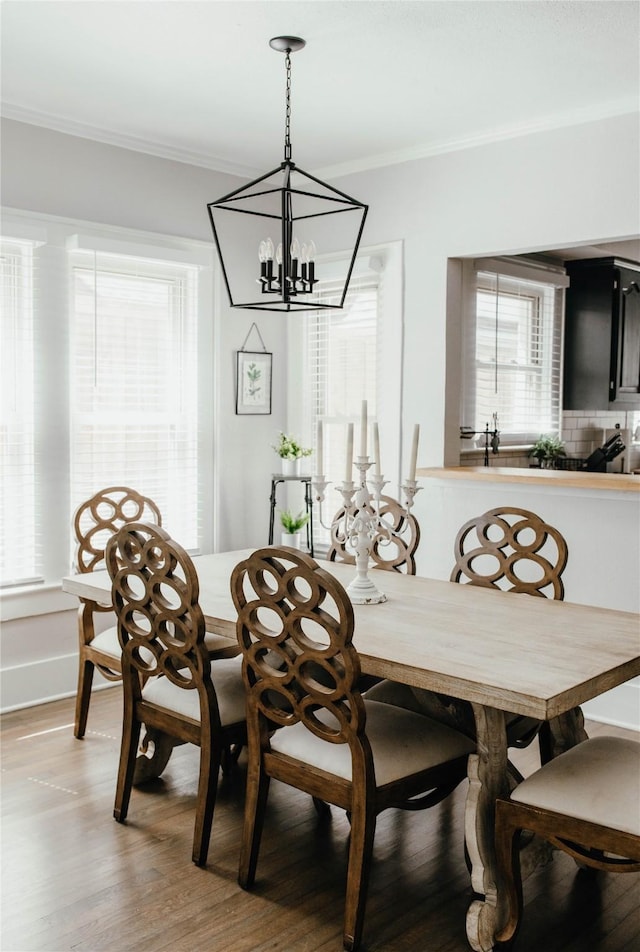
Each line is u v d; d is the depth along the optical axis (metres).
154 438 4.51
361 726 2.13
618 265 5.58
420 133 4.11
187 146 4.36
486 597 2.91
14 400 3.91
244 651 2.39
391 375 4.58
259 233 4.93
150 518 4.51
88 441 4.23
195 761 3.38
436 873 2.55
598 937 2.25
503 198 4.05
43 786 3.10
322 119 3.93
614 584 3.68
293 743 2.35
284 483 5.21
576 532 3.79
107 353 4.27
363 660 2.23
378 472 2.85
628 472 6.50
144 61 3.28
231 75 3.41
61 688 4.09
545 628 2.50
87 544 3.71
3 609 3.87
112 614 4.32
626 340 5.77
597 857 2.04
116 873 2.51
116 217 4.21
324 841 2.73
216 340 4.74
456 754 2.36
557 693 1.91
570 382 5.84
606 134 3.68
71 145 4.01
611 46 3.09
